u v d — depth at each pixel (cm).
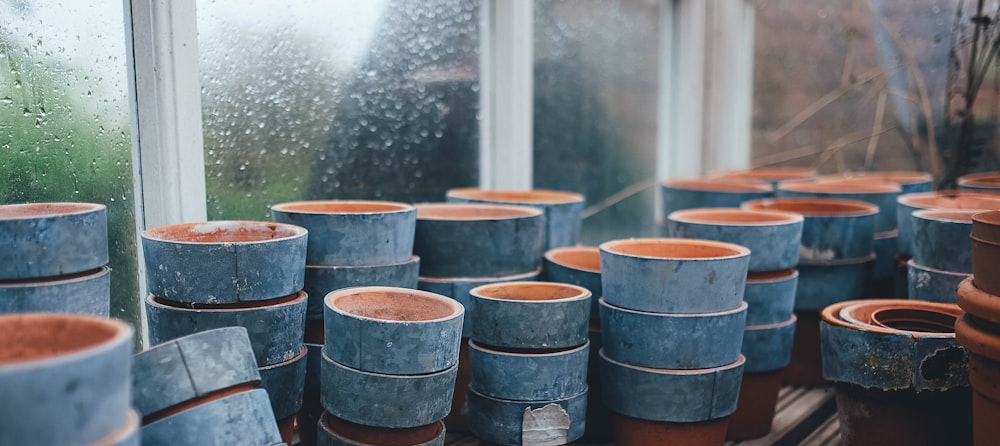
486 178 224
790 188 224
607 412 165
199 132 156
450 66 213
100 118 149
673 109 296
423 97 207
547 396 141
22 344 87
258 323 127
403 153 204
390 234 147
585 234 261
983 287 123
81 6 145
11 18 137
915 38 265
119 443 79
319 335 147
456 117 217
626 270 150
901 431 146
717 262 146
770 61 302
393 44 199
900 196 213
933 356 141
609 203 271
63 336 87
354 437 125
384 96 198
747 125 306
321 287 144
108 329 84
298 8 177
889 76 273
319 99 183
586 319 146
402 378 120
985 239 122
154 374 103
